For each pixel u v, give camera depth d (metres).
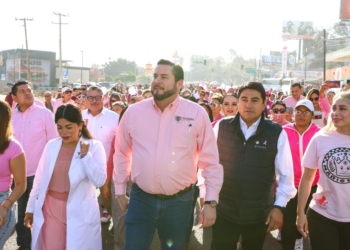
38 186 3.77
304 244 5.47
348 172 3.29
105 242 5.34
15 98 4.97
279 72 88.50
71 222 3.56
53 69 77.69
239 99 3.62
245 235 3.65
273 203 3.67
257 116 3.56
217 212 3.67
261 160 3.51
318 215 3.45
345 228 3.38
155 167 3.07
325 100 8.35
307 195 3.61
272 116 6.67
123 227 4.54
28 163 4.91
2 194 3.48
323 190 3.44
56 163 3.66
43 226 3.65
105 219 6.00
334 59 51.38
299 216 3.62
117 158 3.41
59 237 3.64
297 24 84.56
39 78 76.06
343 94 3.36
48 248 3.64
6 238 3.50
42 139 5.04
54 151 3.71
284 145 3.52
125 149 3.37
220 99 7.32
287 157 3.52
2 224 3.40
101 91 5.35
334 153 3.34
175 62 3.12
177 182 3.10
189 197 3.24
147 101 3.22
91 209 3.69
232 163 3.58
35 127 4.98
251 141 3.54
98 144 3.82
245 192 3.53
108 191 4.80
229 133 3.64
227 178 3.60
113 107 7.22
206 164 3.21
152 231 3.22
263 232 3.62
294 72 76.50
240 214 3.55
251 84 3.57
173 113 3.11
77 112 3.68
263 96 3.56
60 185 3.64
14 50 75.62
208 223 3.12
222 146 3.66
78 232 3.57
